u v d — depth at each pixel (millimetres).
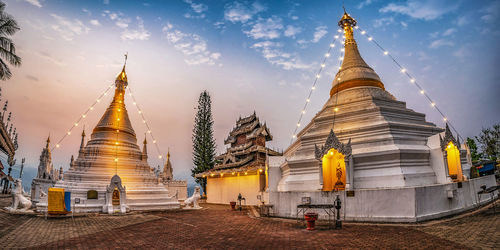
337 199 13375
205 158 49719
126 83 31375
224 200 34312
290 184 19359
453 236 10148
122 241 10883
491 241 9078
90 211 21406
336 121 21359
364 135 19141
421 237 10352
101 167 25234
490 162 24469
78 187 22891
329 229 12719
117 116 29078
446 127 17875
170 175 48781
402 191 13992
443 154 17531
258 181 30000
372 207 14500
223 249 9492
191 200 26016
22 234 12250
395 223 13656
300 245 9836
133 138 29984
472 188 17391
